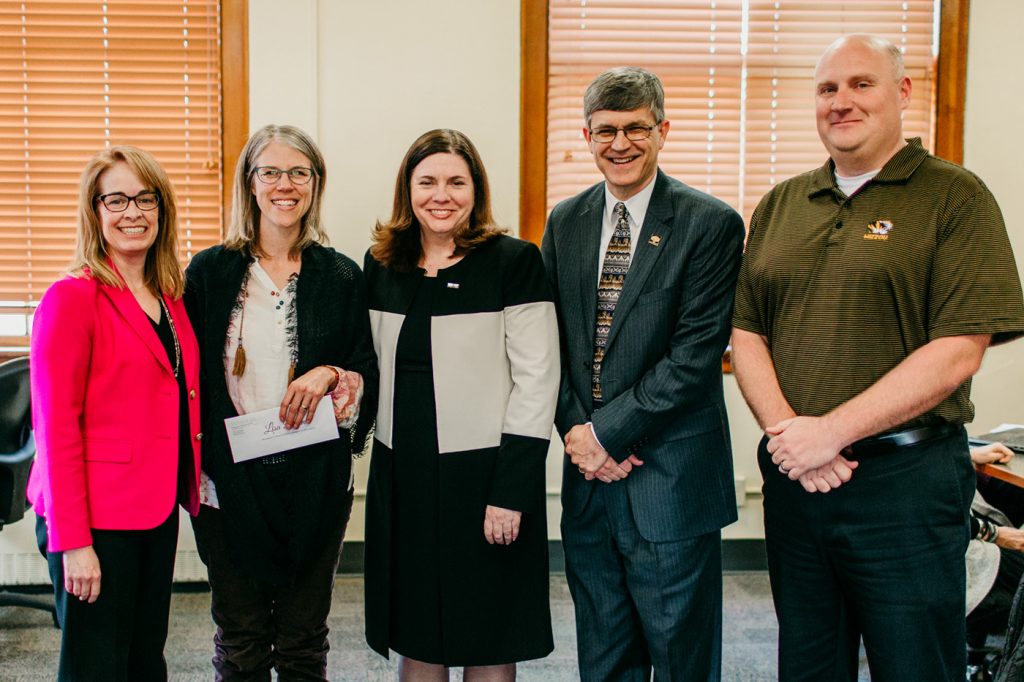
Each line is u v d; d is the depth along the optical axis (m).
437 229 1.81
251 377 1.80
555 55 3.28
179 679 2.53
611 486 1.93
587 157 3.30
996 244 1.55
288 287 1.84
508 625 1.85
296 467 1.81
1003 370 3.39
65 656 1.62
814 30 3.36
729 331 1.88
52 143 3.23
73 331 1.60
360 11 3.17
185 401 1.78
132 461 1.65
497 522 1.79
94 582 1.60
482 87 3.23
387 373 1.87
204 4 3.21
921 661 1.63
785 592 1.80
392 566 1.86
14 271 3.25
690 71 3.34
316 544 1.84
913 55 3.36
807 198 1.76
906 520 1.61
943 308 1.56
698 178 3.37
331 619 2.98
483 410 1.83
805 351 1.68
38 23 3.20
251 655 1.88
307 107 3.17
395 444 1.85
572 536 2.02
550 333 1.86
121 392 1.65
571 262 1.98
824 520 1.69
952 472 1.62
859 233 1.64
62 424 1.58
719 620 1.97
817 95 1.71
